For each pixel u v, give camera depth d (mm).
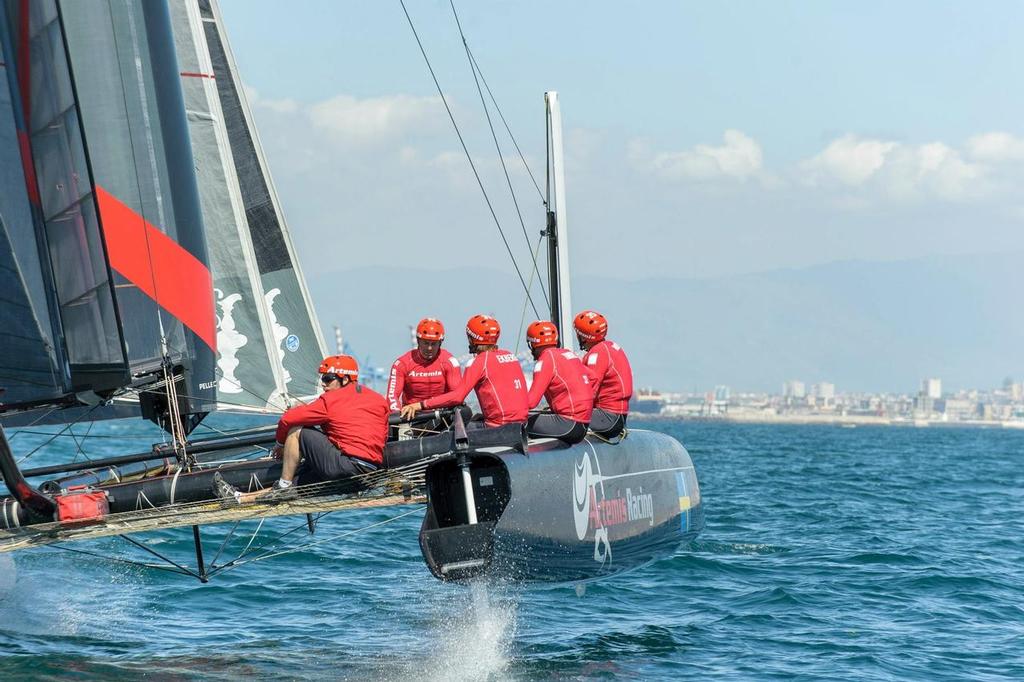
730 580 33688
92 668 22719
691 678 22891
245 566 34750
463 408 26281
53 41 22859
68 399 24344
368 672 22750
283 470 22984
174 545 38281
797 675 23219
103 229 23469
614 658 24297
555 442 24875
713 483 71625
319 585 32062
